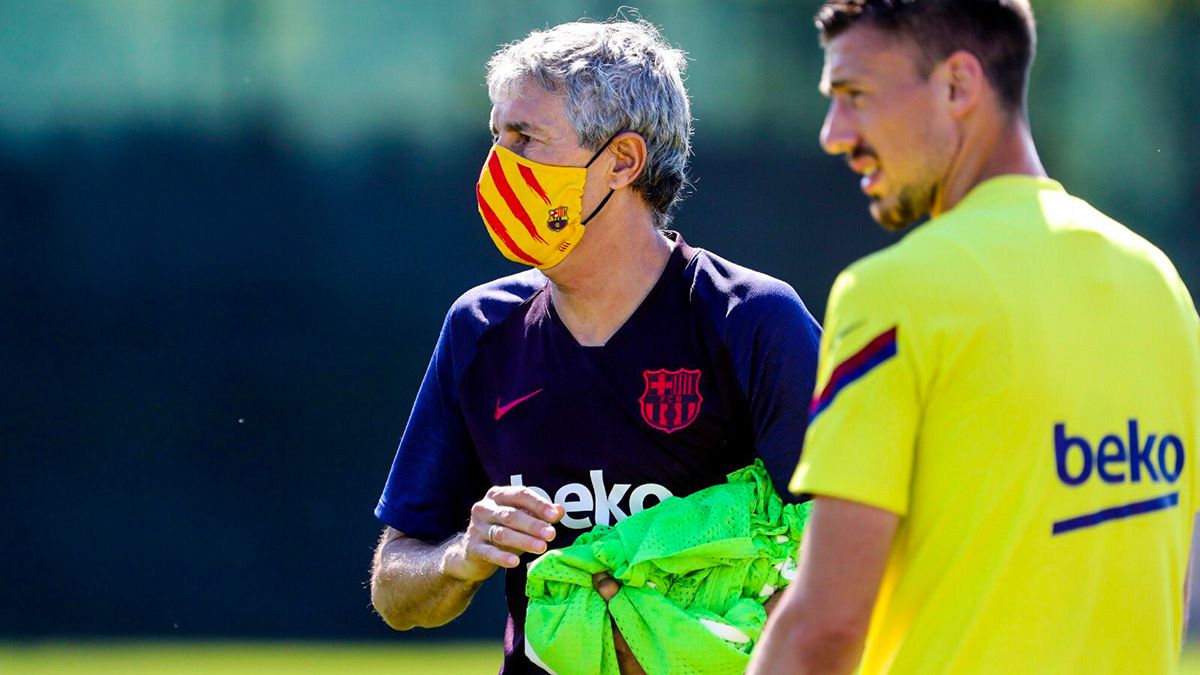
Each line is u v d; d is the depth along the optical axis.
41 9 38.94
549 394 10.02
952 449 6.94
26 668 32.56
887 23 7.26
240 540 37.88
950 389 6.91
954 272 6.93
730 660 9.34
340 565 37.97
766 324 9.66
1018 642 6.99
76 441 38.12
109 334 38.56
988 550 6.98
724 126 39.81
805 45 40.03
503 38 39.53
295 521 38.09
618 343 9.90
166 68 39.19
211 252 38.94
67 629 37.28
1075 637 7.09
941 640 7.05
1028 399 6.89
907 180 7.41
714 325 9.77
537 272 10.70
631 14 39.88
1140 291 7.39
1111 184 40.75
